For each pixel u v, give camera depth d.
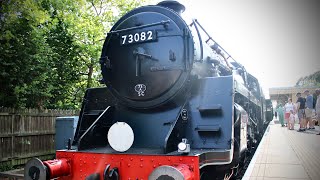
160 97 4.54
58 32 10.77
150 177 3.40
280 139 10.42
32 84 8.08
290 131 13.96
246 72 9.15
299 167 5.71
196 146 4.23
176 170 3.26
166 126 4.50
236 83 5.30
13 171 7.21
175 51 4.49
